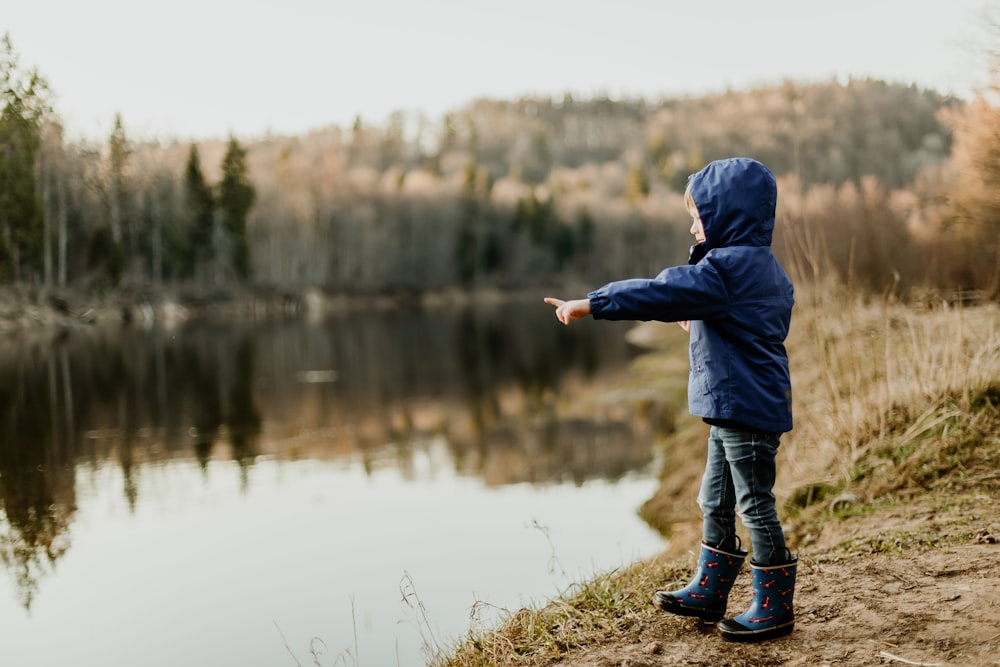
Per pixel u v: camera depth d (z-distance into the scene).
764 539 2.82
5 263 36.81
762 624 2.87
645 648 2.94
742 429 2.73
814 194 8.18
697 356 2.81
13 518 8.88
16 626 6.03
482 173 109.00
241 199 57.34
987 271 7.33
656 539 7.38
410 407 15.95
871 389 5.89
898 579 3.36
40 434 13.43
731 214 2.76
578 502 9.00
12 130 37.72
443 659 3.63
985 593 3.09
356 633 5.53
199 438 13.13
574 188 122.56
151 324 41.62
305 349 28.58
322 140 124.81
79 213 44.66
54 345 28.84
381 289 72.69
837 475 5.29
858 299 7.53
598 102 177.62
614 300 2.69
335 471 10.94
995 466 4.75
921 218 9.06
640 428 12.98
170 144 59.06
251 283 57.88
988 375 5.52
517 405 15.92
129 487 10.15
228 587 6.71
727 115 127.94
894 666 2.60
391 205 83.25
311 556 7.43
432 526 8.28
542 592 5.96
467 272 82.75
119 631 5.89
